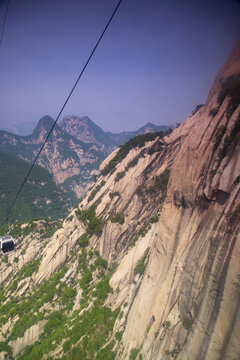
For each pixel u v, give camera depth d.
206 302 19.95
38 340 43.84
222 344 17.92
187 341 21.50
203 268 20.88
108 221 53.66
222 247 18.91
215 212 20.83
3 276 69.44
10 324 47.78
